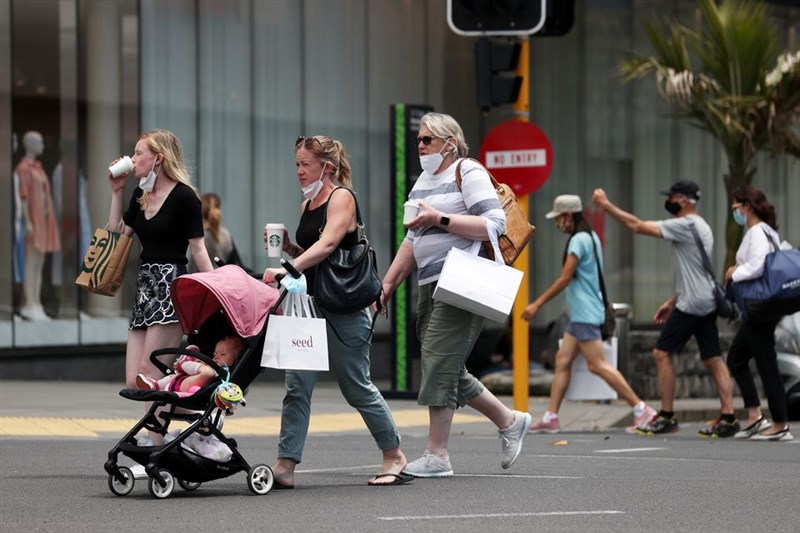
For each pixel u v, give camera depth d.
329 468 30.72
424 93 68.62
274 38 63.19
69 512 23.05
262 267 62.94
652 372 54.94
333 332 26.20
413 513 23.17
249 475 25.41
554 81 74.31
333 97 65.19
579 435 42.47
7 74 54.75
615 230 77.12
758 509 24.50
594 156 76.06
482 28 41.66
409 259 28.45
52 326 55.56
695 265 42.34
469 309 26.86
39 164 55.47
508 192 28.02
